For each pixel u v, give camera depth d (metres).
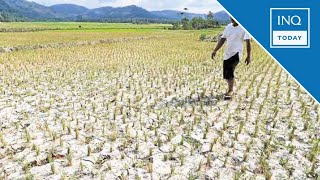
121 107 7.02
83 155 4.90
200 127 5.99
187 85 9.62
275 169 4.44
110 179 4.25
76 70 12.55
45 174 4.37
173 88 9.28
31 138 5.54
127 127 5.79
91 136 5.61
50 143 5.32
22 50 22.31
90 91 9.02
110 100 8.03
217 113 6.79
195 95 8.35
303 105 7.17
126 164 4.61
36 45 24.73
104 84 9.94
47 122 6.36
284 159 4.71
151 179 4.23
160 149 5.08
